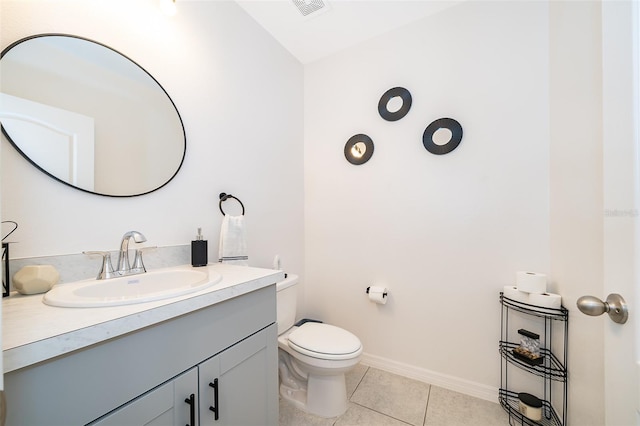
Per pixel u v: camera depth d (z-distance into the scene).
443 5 1.70
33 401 0.52
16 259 0.84
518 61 1.53
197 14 1.43
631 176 0.60
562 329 1.29
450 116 1.70
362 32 1.93
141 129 1.17
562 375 1.28
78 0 1.00
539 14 1.48
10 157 0.84
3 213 0.82
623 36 0.63
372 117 1.98
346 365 1.34
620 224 0.63
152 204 1.21
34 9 0.90
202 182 1.43
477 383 1.59
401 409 1.49
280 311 1.57
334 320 2.11
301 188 2.21
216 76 1.52
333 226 2.12
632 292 0.59
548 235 1.43
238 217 1.48
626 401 0.59
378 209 1.94
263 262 1.83
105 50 1.07
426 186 1.77
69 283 0.92
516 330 1.49
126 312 0.66
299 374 1.60
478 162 1.62
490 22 1.60
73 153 0.97
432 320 1.74
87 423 0.58
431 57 1.77
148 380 0.69
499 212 1.56
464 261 1.65
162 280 1.12
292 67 2.14
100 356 0.61
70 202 0.96
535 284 1.34
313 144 2.23
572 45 1.21
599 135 1.00
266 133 1.87
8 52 0.84
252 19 1.78
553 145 1.39
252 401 1.02
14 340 0.51
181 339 0.77
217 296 0.85
